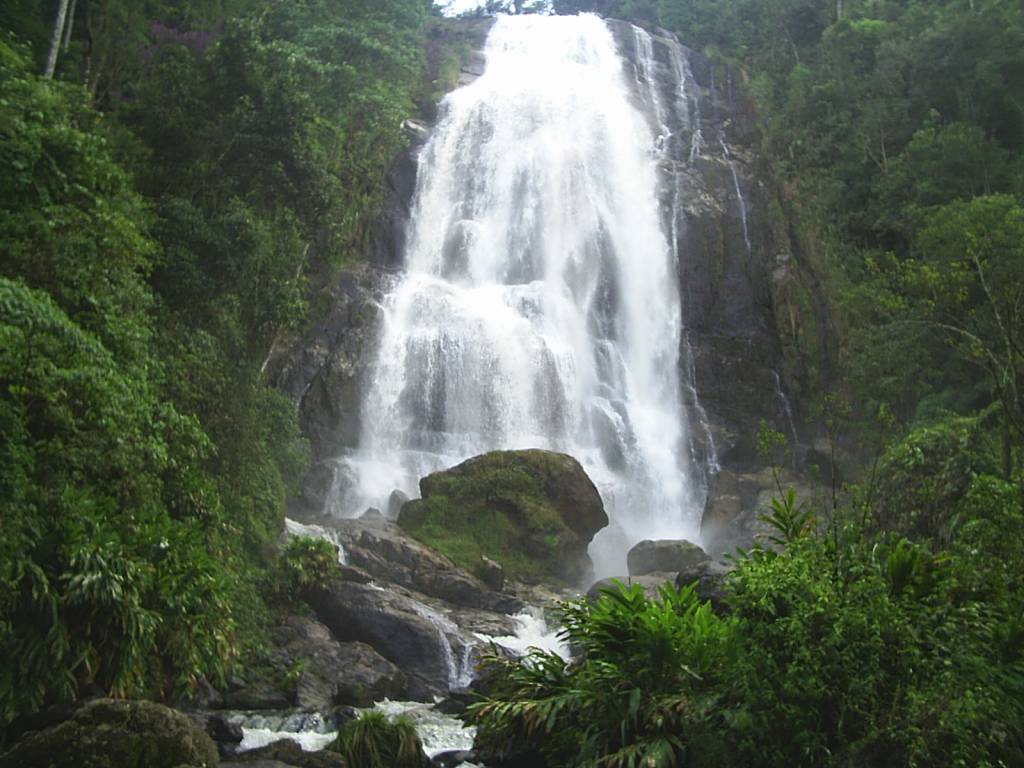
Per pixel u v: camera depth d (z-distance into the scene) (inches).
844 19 1884.8
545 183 1752.0
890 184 1561.3
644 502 1387.8
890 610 388.8
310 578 795.4
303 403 1363.2
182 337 836.6
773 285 1631.4
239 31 1055.0
